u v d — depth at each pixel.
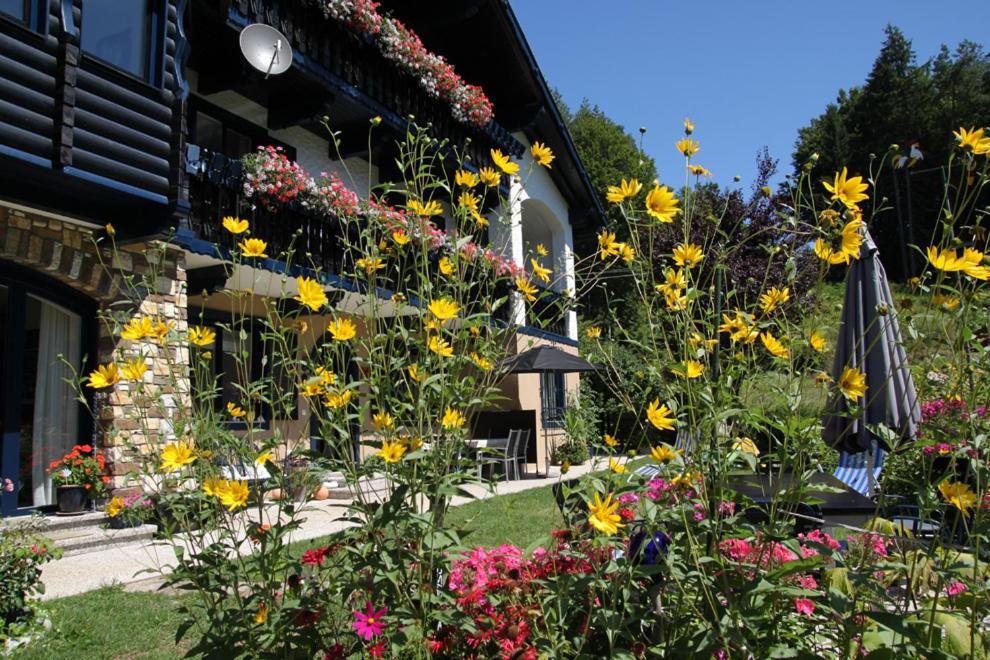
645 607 1.68
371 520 1.83
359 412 1.95
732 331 1.89
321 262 7.81
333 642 1.90
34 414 5.95
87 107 5.23
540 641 1.64
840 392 1.73
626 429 11.16
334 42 8.34
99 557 5.20
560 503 2.23
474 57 12.51
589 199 15.80
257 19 7.19
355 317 2.42
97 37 5.36
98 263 5.84
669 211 1.92
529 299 2.47
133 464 5.75
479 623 1.71
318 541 5.06
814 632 1.80
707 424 1.62
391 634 1.62
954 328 1.66
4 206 5.28
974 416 1.58
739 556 1.80
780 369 1.83
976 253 1.59
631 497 1.80
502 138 11.89
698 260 1.91
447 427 1.93
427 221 2.52
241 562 1.88
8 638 3.32
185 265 6.62
